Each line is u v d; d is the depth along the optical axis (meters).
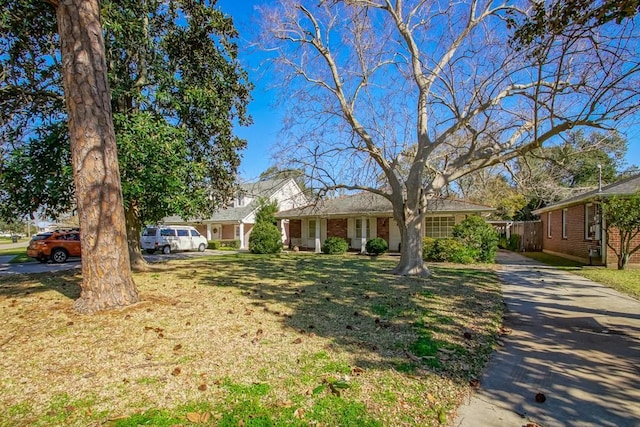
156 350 3.77
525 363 3.70
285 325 4.74
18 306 5.71
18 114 8.88
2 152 8.33
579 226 14.66
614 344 4.30
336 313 5.43
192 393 2.88
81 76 5.09
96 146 5.17
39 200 8.65
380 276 9.62
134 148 7.92
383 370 3.38
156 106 9.86
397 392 2.96
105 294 5.27
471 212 17.27
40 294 6.84
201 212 11.39
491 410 2.74
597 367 3.60
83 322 4.68
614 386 3.18
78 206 5.28
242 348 3.87
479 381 3.26
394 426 2.48
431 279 9.12
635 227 11.00
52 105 9.22
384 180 11.32
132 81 9.71
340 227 22.70
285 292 7.11
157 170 8.34
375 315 5.37
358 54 10.30
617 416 2.67
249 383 3.05
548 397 2.96
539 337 4.56
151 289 7.30
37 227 61.41
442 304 6.20
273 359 3.58
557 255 17.56
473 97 8.27
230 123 11.28
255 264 13.14
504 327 4.99
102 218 5.24
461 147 10.59
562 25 4.33
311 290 7.37
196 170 9.58
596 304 6.44
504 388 3.12
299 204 14.61
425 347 4.00
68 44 5.08
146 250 23.39
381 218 20.94
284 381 3.10
